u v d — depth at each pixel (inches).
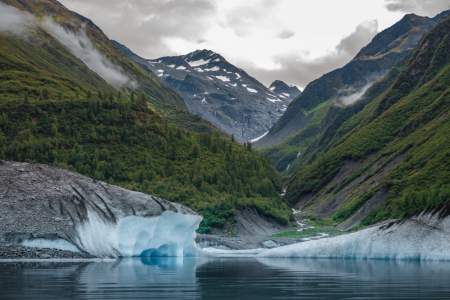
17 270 3307.1
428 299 2197.3
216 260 5014.8
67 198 4534.9
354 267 4060.0
